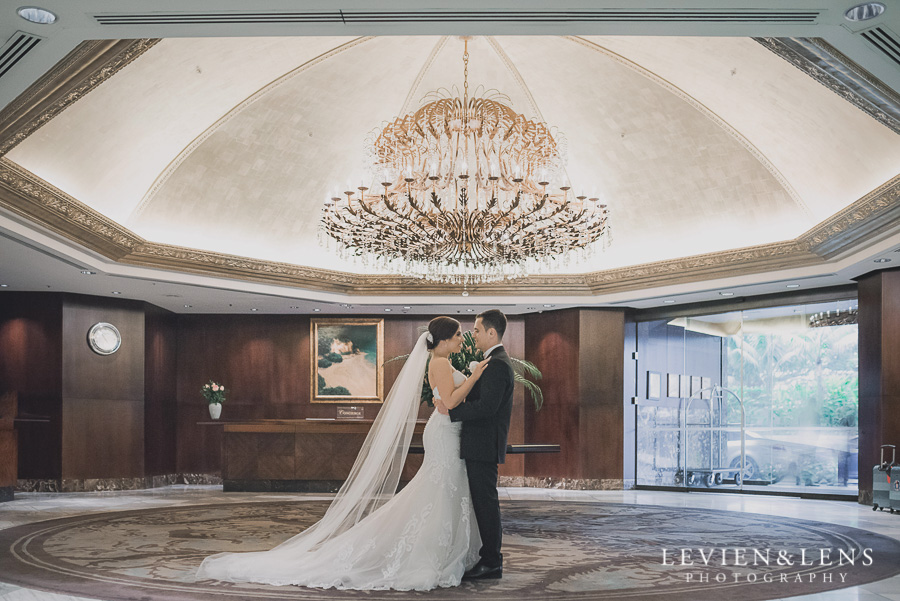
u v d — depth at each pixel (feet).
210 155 36.96
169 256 37.60
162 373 48.67
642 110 37.50
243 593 16.34
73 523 28.73
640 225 42.34
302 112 37.83
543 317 49.19
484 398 17.53
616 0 13.73
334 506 19.20
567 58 36.01
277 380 50.62
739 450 43.62
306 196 41.45
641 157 39.78
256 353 50.83
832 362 40.34
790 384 41.93
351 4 13.98
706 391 45.16
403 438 18.66
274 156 39.01
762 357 43.14
